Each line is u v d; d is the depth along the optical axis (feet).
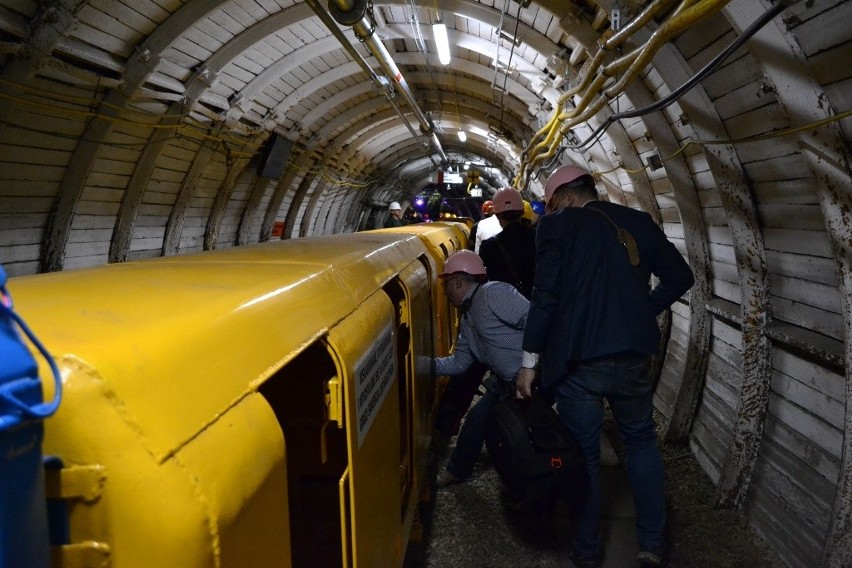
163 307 3.61
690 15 7.71
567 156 29.76
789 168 9.62
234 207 36.01
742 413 11.77
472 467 12.77
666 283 9.70
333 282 6.07
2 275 2.12
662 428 16.57
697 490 12.80
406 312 9.23
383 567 6.30
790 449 10.58
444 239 19.13
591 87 13.69
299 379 6.64
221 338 3.52
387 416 6.98
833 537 8.23
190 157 26.55
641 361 9.19
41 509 2.14
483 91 32.55
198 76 21.80
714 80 10.82
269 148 32.86
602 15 15.14
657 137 14.42
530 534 11.15
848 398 8.23
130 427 2.56
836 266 8.25
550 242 9.40
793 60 7.80
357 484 5.27
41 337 2.73
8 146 17.06
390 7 23.00
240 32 21.36
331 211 57.93
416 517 10.42
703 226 14.66
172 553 2.53
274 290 4.69
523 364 10.25
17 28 14.53
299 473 7.23
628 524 11.39
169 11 18.29
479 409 12.47
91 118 19.24
